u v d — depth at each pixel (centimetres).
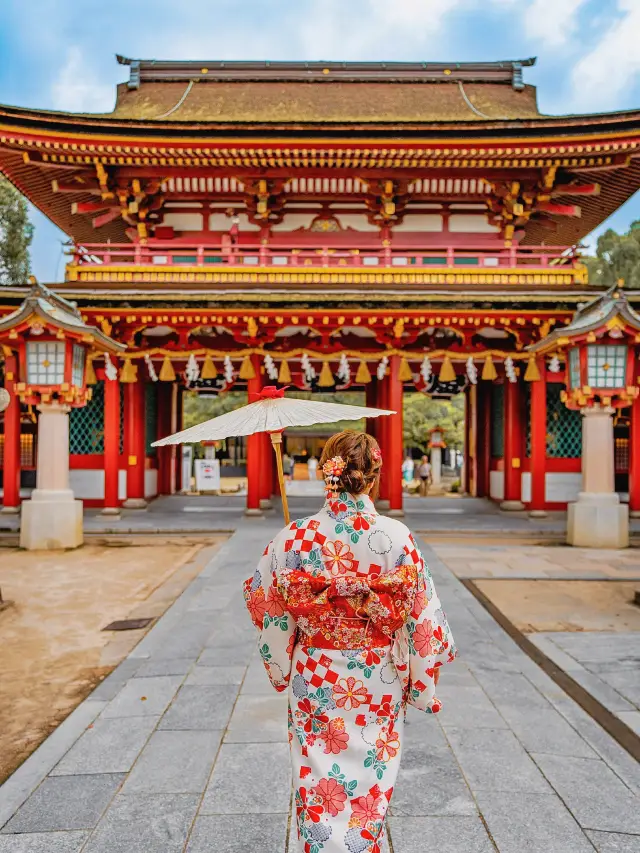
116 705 527
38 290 1368
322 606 240
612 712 511
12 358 1847
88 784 391
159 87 2352
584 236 2548
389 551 245
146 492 2211
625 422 2120
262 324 1775
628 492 2123
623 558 1352
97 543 1571
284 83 2358
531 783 390
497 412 2253
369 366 2158
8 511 1856
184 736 463
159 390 2334
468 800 369
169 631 781
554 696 548
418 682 248
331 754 242
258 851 319
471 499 2341
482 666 630
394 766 247
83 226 2527
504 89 2364
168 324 1775
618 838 332
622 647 712
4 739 506
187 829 340
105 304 1677
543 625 834
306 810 239
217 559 1227
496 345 1952
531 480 1858
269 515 1903
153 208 1947
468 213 1998
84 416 2048
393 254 1867
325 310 1691
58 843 327
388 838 330
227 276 1841
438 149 1736
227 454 5444
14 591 1073
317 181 1931
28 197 2217
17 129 1712
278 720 493
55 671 682
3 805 367
